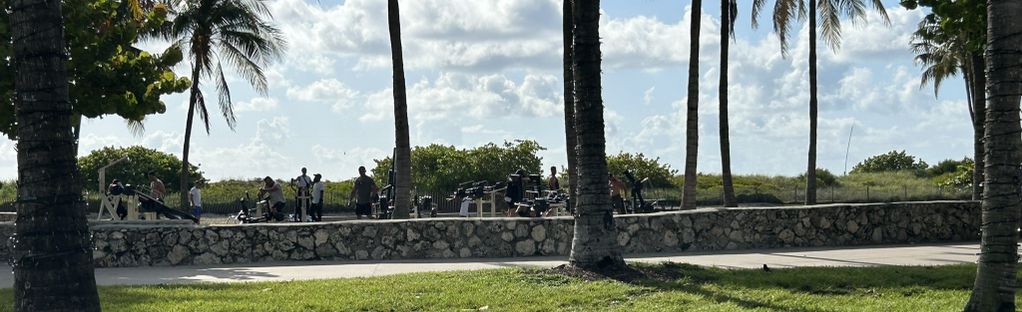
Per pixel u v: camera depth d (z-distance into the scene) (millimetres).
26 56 7559
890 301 11172
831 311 10516
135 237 16719
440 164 39594
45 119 7570
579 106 13391
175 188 44875
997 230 9594
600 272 12969
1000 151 9539
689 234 18609
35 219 7559
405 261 16906
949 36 16719
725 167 25062
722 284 12359
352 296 11562
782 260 16219
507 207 24531
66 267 7609
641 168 42688
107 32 18500
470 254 17500
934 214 20547
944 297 11406
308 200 25953
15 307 7660
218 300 11430
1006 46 9438
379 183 40781
